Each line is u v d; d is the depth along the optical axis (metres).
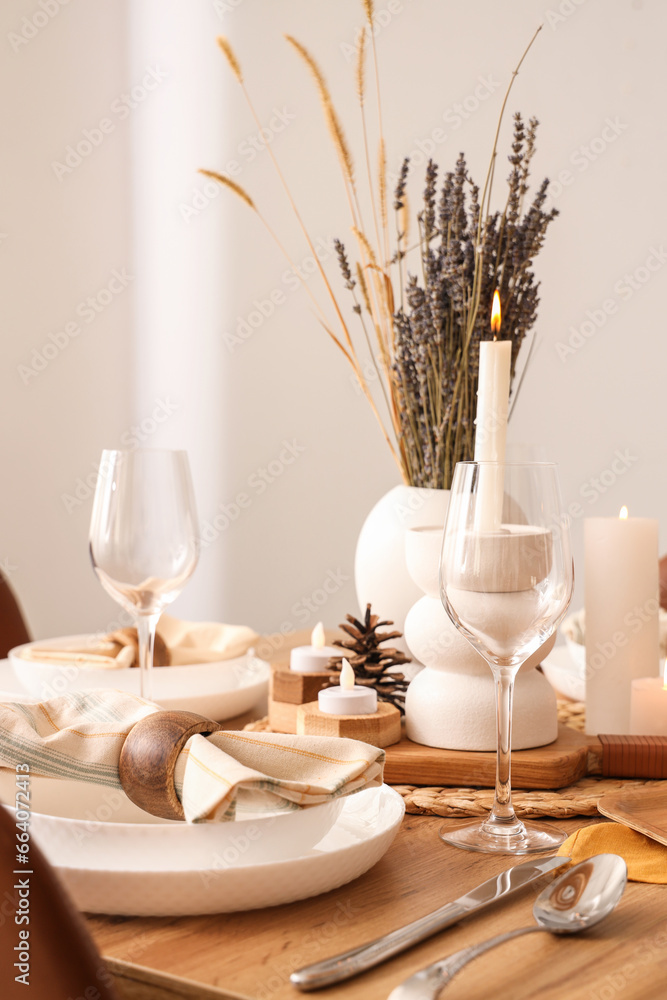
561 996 0.40
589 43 2.41
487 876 0.53
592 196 2.44
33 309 2.42
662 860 0.54
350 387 2.61
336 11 2.58
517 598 0.55
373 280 0.95
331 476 2.65
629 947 0.44
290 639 1.26
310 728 0.74
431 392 0.89
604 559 0.83
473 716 0.72
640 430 2.44
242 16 2.66
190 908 0.46
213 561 2.81
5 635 1.28
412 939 0.43
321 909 0.48
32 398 2.42
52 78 2.44
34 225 2.41
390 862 0.56
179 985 0.41
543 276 2.49
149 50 2.67
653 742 0.74
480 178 2.50
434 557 0.75
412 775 0.71
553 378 2.50
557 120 2.45
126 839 0.50
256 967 0.42
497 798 0.61
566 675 0.99
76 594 2.55
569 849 0.55
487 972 0.42
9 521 2.36
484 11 2.47
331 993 0.39
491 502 0.56
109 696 0.62
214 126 2.71
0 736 0.56
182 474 0.80
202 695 0.85
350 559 2.64
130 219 2.68
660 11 2.35
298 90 2.62
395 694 0.84
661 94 2.37
